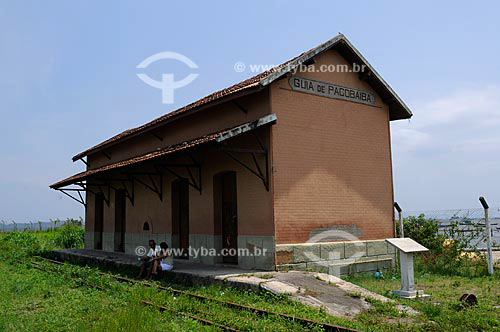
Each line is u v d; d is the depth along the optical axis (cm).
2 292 1090
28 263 1720
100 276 1289
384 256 1408
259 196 1208
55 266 1545
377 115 1466
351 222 1339
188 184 1493
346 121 1369
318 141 1288
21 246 2573
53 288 1145
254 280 1012
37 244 2700
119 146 2047
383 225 1430
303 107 1266
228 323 741
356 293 937
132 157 1923
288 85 1238
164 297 954
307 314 790
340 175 1330
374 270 1376
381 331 699
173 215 1571
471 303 913
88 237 2283
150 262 1272
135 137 1877
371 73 1409
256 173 1170
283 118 1216
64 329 745
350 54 1373
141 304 872
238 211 1270
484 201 1387
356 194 1365
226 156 1323
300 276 1066
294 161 1225
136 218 1798
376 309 844
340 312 835
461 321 754
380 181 1440
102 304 924
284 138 1211
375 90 1469
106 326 706
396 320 784
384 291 1055
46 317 823
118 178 1930
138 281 1205
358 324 737
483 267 1390
